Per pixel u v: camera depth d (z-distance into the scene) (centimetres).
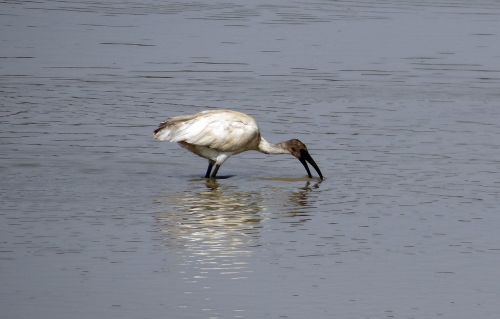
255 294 1210
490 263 1327
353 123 2148
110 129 2073
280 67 2744
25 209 1526
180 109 2270
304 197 1638
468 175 1770
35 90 2427
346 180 1748
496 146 1978
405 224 1493
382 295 1216
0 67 2689
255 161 1886
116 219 1492
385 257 1346
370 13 3628
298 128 2098
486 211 1559
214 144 1736
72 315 1136
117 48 2983
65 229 1435
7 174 1722
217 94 2419
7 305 1158
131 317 1134
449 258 1345
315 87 2505
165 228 1453
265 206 1584
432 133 2073
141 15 3553
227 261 1322
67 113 2202
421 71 2719
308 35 3203
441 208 1577
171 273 1270
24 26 3291
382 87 2517
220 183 1725
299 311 1163
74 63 2764
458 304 1193
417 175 1770
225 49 2981
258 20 3472
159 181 1725
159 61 2812
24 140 1959
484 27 3375
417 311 1171
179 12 3634
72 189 1647
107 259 1315
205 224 1480
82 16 3506
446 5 3812
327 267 1306
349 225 1486
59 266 1284
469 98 2414
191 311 1155
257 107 2288
